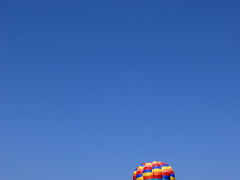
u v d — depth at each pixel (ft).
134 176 196.85
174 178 191.52
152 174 188.75
